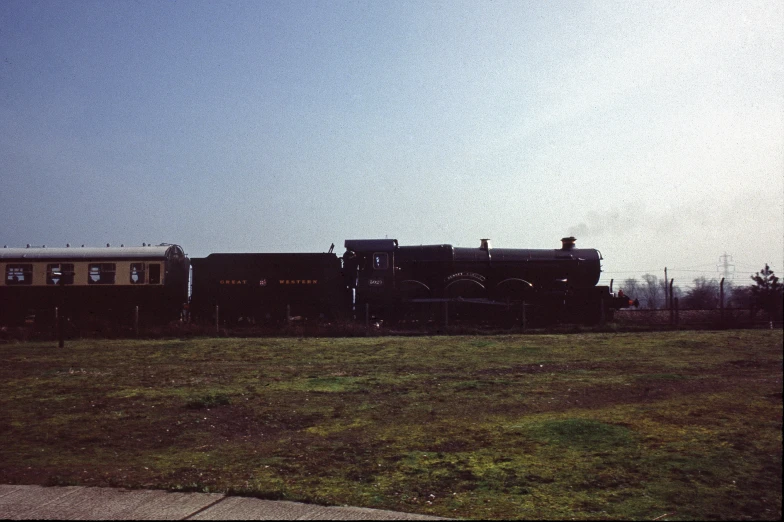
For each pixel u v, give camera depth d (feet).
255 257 99.66
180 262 102.42
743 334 67.31
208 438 28.32
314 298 98.17
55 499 20.22
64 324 87.20
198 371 50.37
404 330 87.76
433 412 32.27
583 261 98.07
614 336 71.51
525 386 39.40
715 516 17.29
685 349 56.80
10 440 28.45
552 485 20.38
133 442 27.89
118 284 98.22
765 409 29.76
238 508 18.99
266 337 83.46
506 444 25.40
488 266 97.09
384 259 97.50
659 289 116.06
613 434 26.02
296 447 26.22
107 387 42.68
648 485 19.94
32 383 44.83
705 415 28.84
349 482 21.36
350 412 32.91
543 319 94.48
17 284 98.43
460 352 60.08
